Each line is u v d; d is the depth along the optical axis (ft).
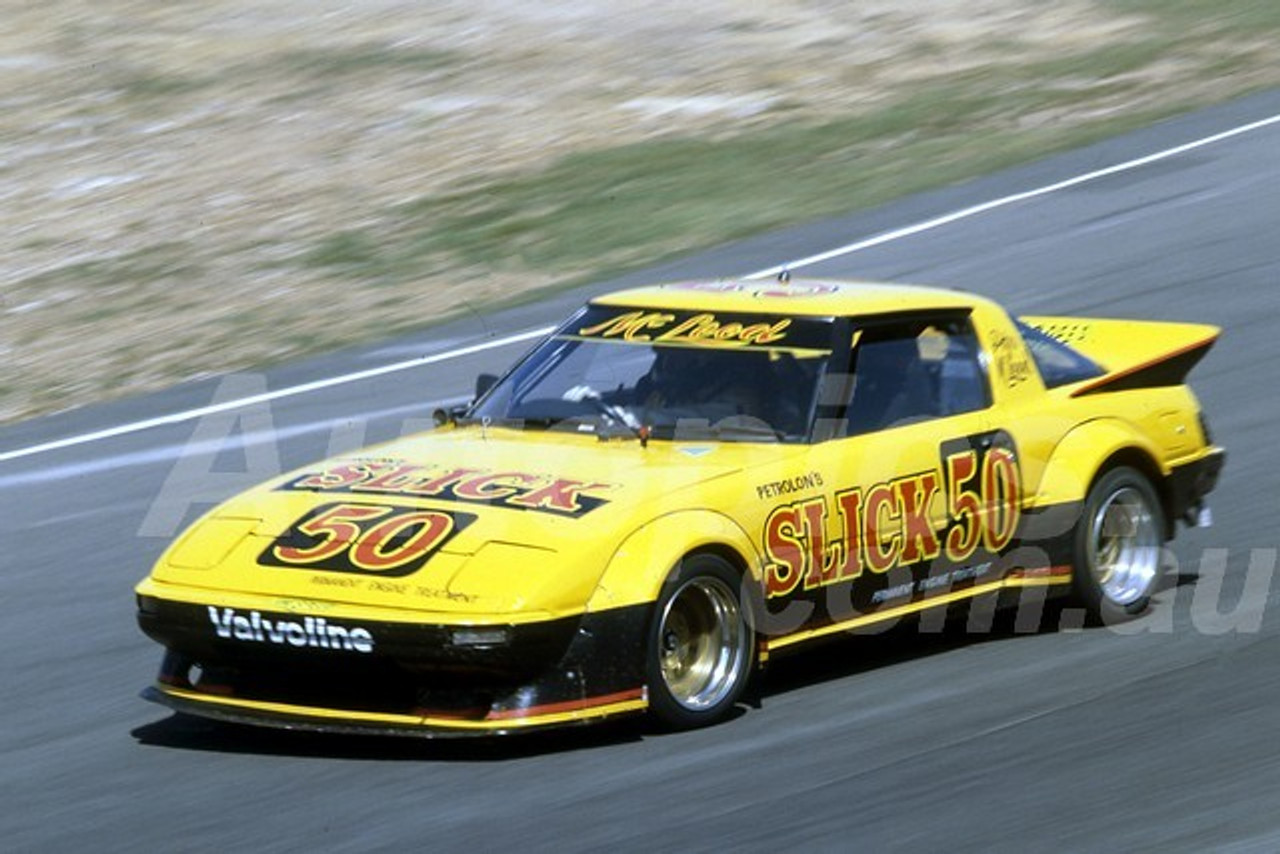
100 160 209.87
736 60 241.76
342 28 270.05
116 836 54.65
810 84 226.79
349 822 54.80
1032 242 151.02
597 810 55.01
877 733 61.93
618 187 182.70
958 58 236.63
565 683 59.88
